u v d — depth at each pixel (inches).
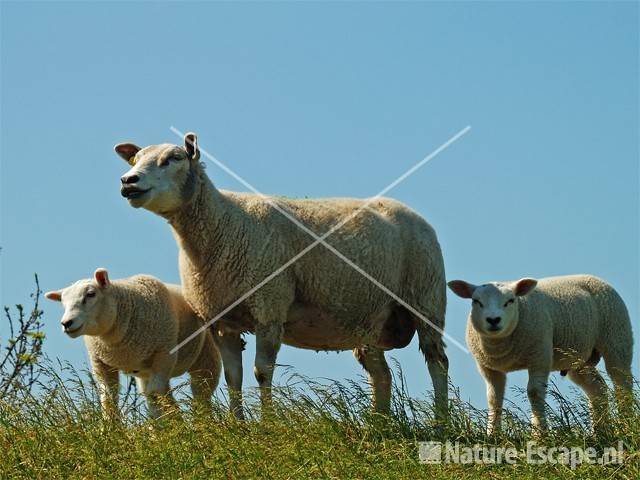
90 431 395.5
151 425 410.9
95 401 422.6
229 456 367.6
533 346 521.7
